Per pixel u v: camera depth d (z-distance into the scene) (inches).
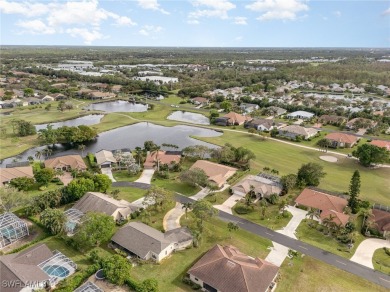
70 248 2511.1
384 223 2842.0
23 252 2289.6
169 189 3617.1
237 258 2285.9
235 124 6638.8
